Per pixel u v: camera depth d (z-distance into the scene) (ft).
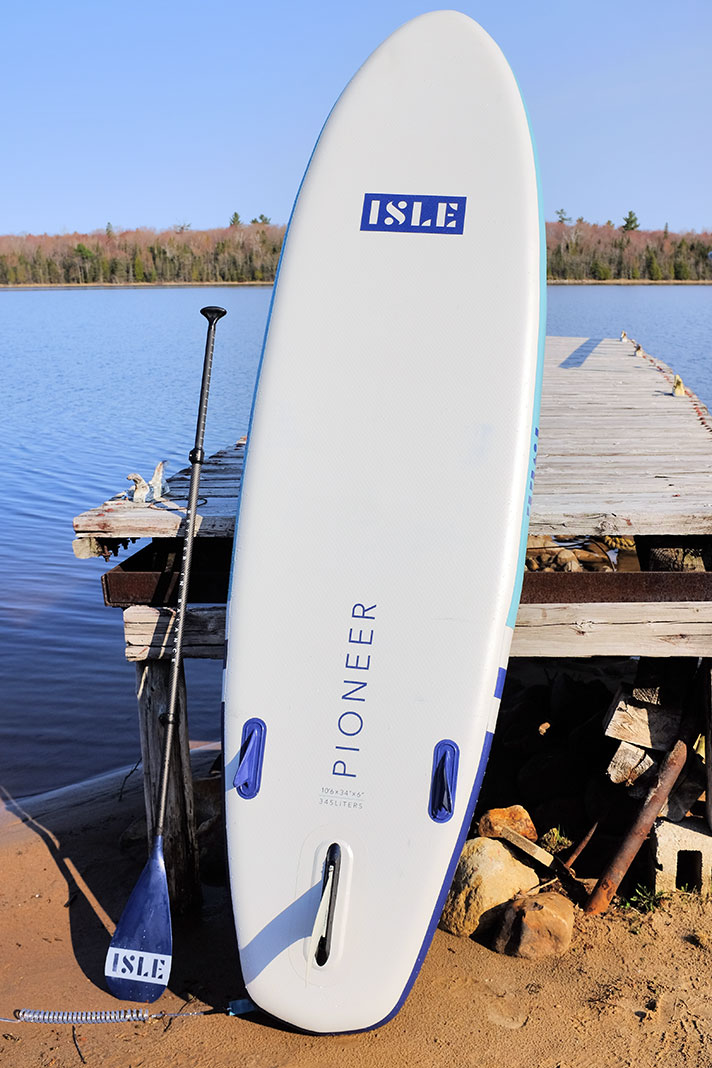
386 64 15.56
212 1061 11.83
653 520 14.56
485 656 12.50
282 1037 12.28
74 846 17.89
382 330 13.91
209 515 14.64
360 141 15.03
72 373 99.35
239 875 12.37
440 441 13.30
